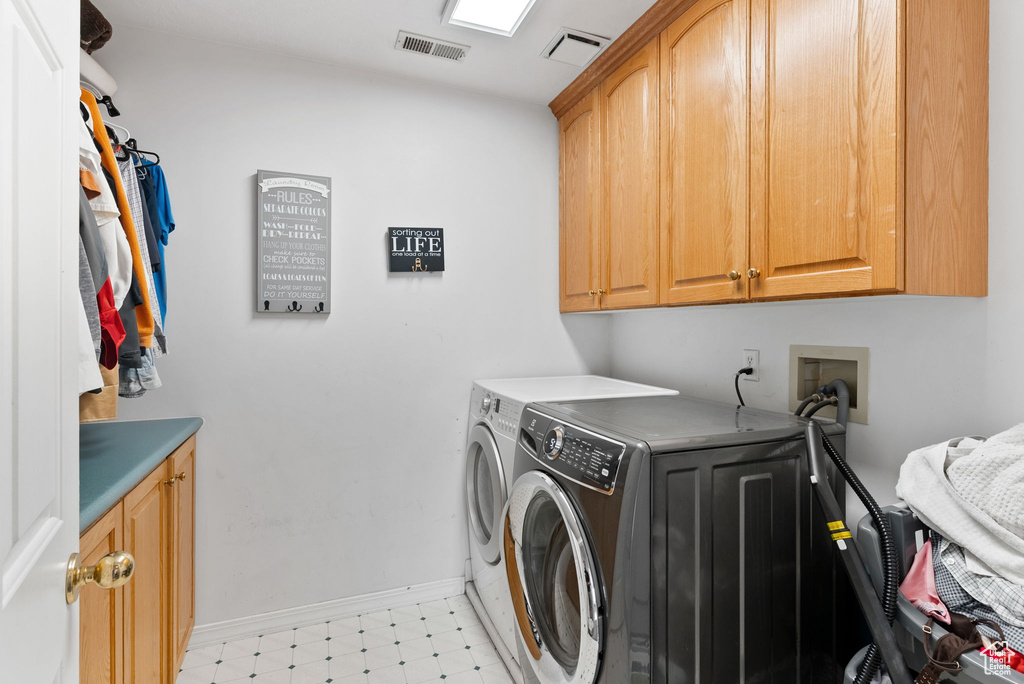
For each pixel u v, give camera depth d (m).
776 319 1.68
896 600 0.96
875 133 1.04
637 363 2.41
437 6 1.71
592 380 2.28
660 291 1.71
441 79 2.20
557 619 1.46
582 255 2.23
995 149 1.13
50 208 0.59
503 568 1.74
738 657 1.17
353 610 2.13
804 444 1.25
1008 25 1.10
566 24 1.79
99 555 1.00
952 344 1.20
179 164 1.88
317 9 1.72
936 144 1.06
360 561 2.15
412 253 2.19
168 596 1.51
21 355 0.51
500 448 1.82
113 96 1.80
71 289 0.66
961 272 1.10
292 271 2.01
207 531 1.92
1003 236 1.11
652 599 1.08
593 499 1.17
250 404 1.98
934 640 0.86
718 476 1.15
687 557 1.12
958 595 0.90
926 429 1.25
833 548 1.28
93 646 0.99
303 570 2.06
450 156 2.27
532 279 2.43
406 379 2.21
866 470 1.40
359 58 2.03
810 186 1.19
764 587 1.20
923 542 1.08
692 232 1.56
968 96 1.11
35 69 0.55
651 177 1.75
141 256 1.45
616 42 1.88
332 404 2.10
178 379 1.88
